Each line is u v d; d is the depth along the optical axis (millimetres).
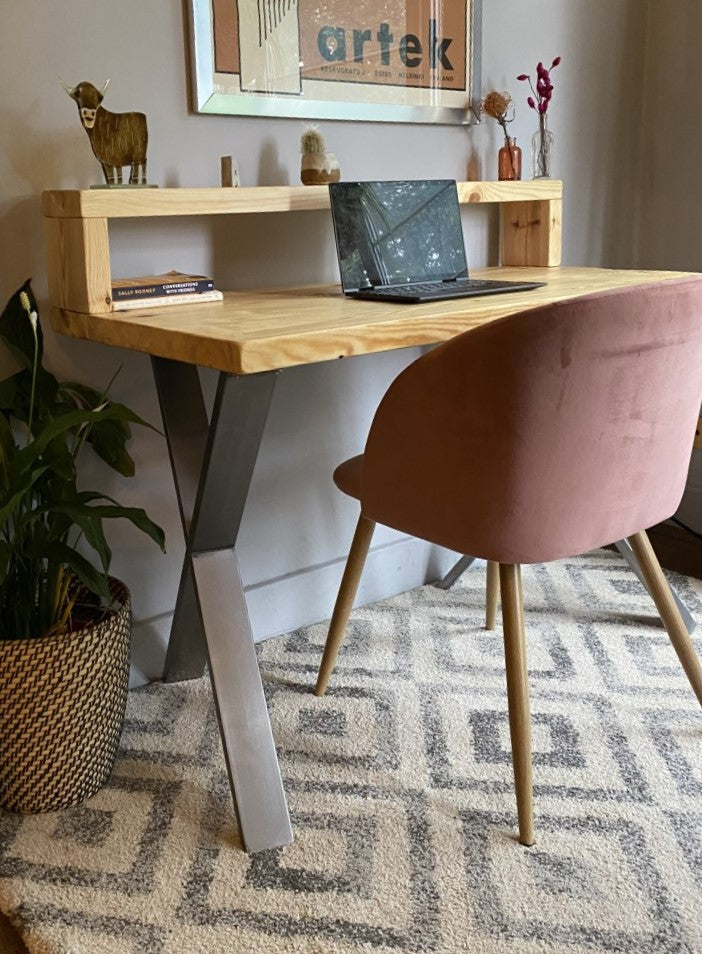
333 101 1918
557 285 1823
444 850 1385
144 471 1820
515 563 1354
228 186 1708
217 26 1716
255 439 1390
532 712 1738
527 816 1384
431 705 1774
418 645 2018
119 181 1578
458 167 2205
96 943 1218
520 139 2311
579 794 1505
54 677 1399
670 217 2578
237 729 1440
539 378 1207
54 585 1478
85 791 1505
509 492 1289
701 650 1963
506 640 1374
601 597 2229
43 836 1431
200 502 1446
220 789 1545
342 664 1939
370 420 2184
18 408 1539
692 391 1405
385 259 1779
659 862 1352
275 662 1958
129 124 1547
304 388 2029
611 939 1214
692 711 1734
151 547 1864
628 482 1383
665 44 2494
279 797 1426
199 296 1630
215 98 1737
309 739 1670
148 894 1305
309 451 2076
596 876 1326
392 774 1568
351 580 1737
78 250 1498
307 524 2113
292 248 1936
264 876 1339
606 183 2549
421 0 2020
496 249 2336
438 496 1366
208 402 1896
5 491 1359
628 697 1784
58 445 1400
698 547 2555
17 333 1531
